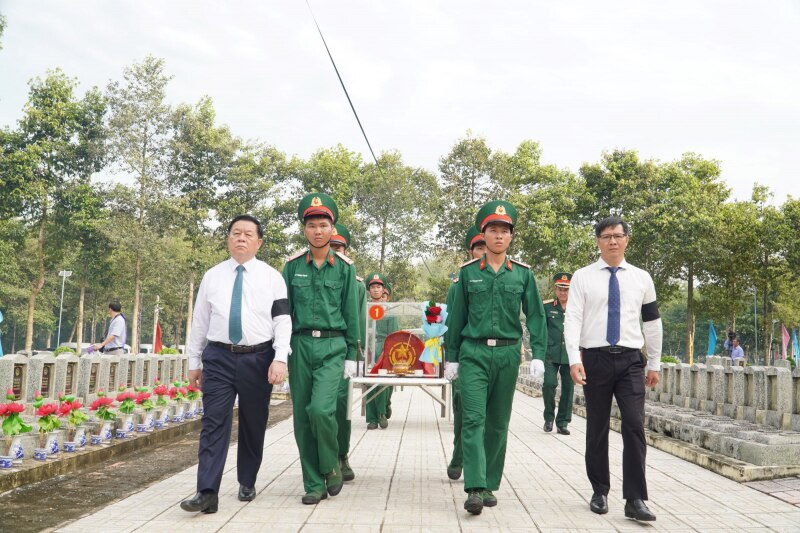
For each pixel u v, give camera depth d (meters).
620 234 5.13
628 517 4.85
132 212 44.19
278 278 5.30
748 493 5.82
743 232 41.50
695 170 48.12
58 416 7.10
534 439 9.43
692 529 4.57
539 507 5.18
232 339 5.09
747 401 9.18
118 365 12.78
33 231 43.81
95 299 60.12
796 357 40.12
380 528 4.42
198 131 46.72
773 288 43.56
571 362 5.10
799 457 6.52
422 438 9.12
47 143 41.69
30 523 4.48
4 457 5.94
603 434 5.07
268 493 5.52
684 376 11.40
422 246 51.50
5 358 10.01
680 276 45.12
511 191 47.31
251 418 5.22
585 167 44.97
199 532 4.25
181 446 8.62
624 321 5.07
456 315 5.38
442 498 5.43
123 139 42.34
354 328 5.53
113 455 7.57
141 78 42.75
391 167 52.44
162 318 69.38
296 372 5.40
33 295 43.09
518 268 5.38
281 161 51.81
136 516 4.68
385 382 7.58
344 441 6.07
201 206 47.47
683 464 7.39
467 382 5.17
